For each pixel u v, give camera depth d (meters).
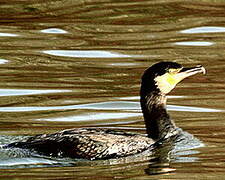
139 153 13.91
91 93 17.48
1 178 12.30
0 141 14.23
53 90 17.67
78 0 24.83
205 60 19.84
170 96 17.45
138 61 19.80
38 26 22.48
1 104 16.67
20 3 24.33
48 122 15.58
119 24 22.77
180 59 19.91
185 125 15.53
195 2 24.77
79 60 19.86
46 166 12.96
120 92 17.56
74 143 13.54
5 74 18.73
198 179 12.45
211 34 21.97
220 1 24.84
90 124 15.56
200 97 17.31
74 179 12.32
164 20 23.11
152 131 14.80
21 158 13.20
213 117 16.00
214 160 13.48
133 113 16.31
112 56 20.19
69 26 22.53
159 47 20.92
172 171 12.90
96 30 22.28
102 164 13.22
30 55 20.17
